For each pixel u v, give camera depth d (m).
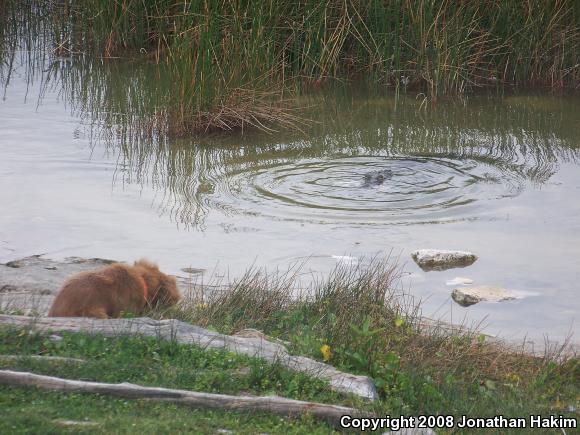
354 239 12.28
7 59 22.22
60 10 23.70
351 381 7.00
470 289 10.72
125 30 22.81
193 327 7.64
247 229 12.53
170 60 19.98
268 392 6.54
